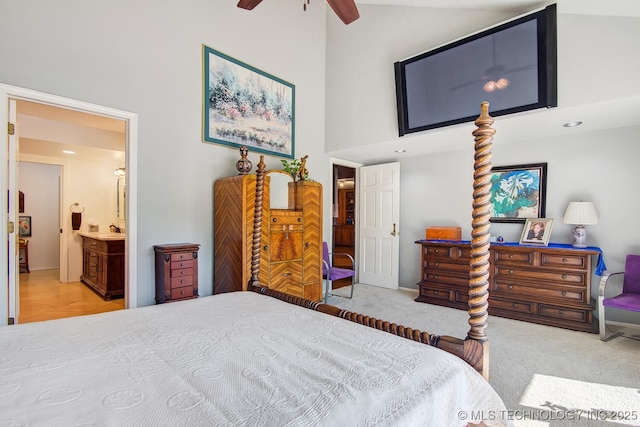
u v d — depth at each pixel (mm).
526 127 3311
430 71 3451
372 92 4113
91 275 4621
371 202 5215
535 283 3352
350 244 8906
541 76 2770
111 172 5586
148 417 719
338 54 4504
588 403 1873
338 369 974
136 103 2789
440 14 3527
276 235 3287
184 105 3102
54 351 1113
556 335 2959
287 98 4090
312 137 4453
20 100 2293
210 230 3314
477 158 1246
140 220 2812
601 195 3373
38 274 5793
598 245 3375
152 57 2891
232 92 3492
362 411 769
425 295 4152
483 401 1048
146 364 1012
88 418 712
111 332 1316
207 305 1753
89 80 2543
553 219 3613
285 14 4094
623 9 2395
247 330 1343
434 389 922
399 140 3910
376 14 4074
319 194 3729
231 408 755
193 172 3172
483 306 1177
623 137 3268
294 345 1175
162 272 2789
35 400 787
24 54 2268
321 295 3748
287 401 787
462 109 3273
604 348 2660
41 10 2336
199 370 967
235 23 3535
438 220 4586
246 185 3004
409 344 1195
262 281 3141
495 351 2596
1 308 2189
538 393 1978
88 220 5328
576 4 2578
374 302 4145
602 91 2557
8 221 2242
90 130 4180
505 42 2930
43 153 4836
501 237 3840
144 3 2850
